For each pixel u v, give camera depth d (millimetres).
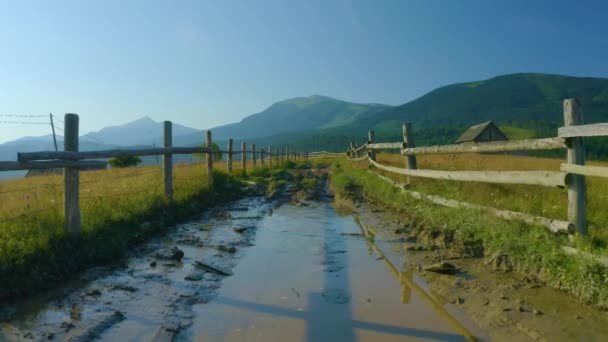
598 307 3715
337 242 6941
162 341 3387
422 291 4523
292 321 3795
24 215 5910
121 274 5230
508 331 3447
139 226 7145
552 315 3645
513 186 7941
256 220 9039
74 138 5852
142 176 11875
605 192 6930
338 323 3732
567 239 4652
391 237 7055
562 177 4668
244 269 5461
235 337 3494
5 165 4758
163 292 4586
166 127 9141
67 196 5684
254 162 20719
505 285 4426
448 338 3383
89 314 3951
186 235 7438
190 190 10461
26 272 4695
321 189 15602
